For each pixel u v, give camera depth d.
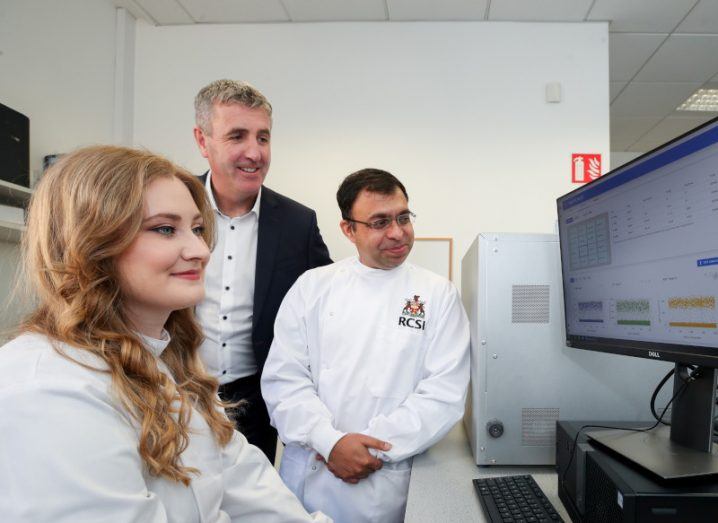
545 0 2.72
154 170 0.62
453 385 1.16
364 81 2.98
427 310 1.26
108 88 2.92
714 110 4.10
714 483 0.59
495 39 2.94
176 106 3.04
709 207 0.62
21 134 2.05
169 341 0.77
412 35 2.98
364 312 1.28
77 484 0.46
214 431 0.78
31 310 0.59
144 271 0.60
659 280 0.72
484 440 1.02
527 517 0.76
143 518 0.52
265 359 1.42
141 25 3.09
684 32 2.98
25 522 0.44
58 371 0.52
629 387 1.01
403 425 1.09
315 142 2.98
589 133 2.88
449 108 2.94
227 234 1.48
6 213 1.79
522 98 2.91
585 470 0.72
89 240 0.56
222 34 3.05
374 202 1.24
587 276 0.92
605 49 2.89
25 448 0.45
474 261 1.13
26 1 2.33
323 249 1.64
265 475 0.86
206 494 0.67
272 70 3.02
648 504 0.56
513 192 2.89
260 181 1.41
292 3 2.82
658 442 0.73
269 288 1.45
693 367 0.71
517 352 1.03
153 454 0.58
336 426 1.21
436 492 0.90
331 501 1.14
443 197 2.91
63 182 0.58
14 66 2.26
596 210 0.88
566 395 1.02
